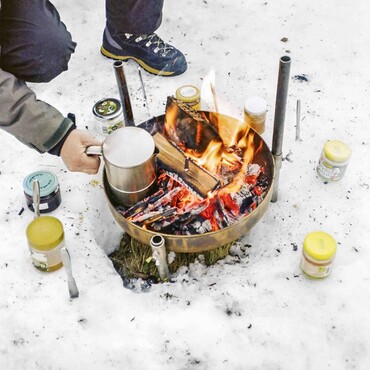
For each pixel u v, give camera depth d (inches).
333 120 88.4
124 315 65.9
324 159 76.9
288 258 71.1
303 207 76.7
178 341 63.6
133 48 97.0
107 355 62.7
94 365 62.1
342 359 61.8
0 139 86.7
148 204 70.7
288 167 81.7
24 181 75.2
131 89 95.5
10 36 78.0
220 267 72.5
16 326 65.4
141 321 65.3
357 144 84.7
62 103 93.4
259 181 73.9
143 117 90.5
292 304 66.3
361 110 89.8
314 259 65.4
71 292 66.9
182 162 72.4
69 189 79.2
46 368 62.2
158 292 68.9
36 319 65.8
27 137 66.2
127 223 66.2
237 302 66.9
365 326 64.1
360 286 67.6
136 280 73.2
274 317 65.3
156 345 63.4
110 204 67.8
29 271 70.4
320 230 73.9
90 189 79.4
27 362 62.7
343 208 76.2
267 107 90.2
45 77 85.1
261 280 69.0
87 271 70.2
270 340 63.4
